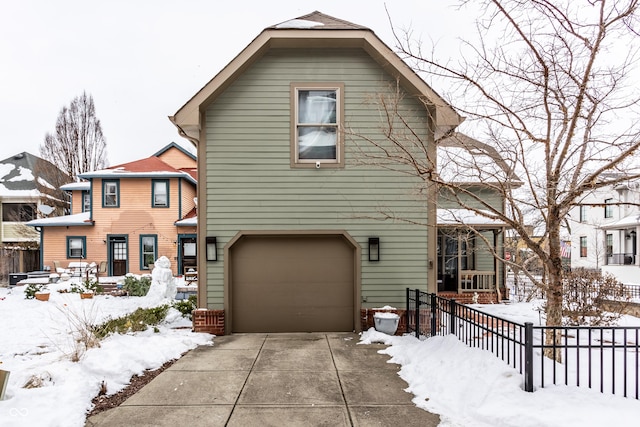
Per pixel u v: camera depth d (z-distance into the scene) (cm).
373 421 376
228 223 749
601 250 2117
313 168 755
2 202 2227
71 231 1781
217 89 727
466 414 380
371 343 673
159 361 548
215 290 747
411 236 757
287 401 423
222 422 372
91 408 398
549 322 526
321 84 762
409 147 741
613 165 455
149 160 1939
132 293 1382
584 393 365
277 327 766
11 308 1061
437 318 672
